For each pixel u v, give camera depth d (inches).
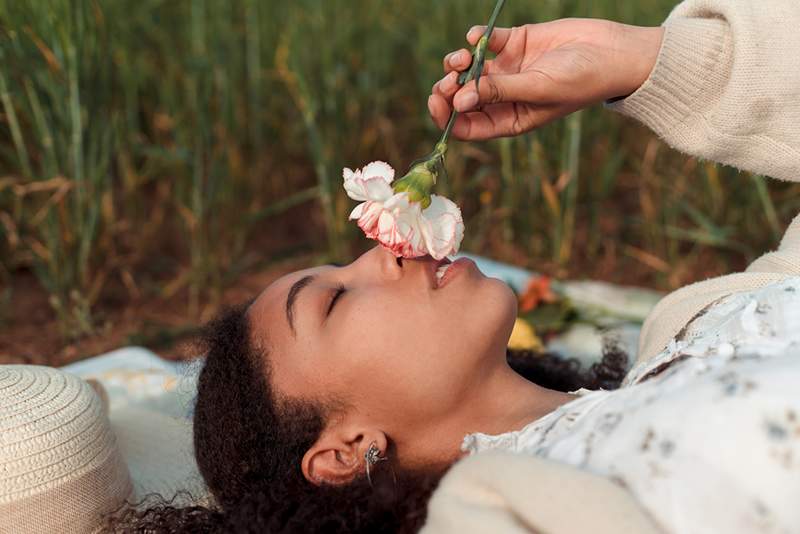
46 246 123.9
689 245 143.1
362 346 62.1
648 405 53.3
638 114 69.6
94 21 115.6
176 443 85.3
